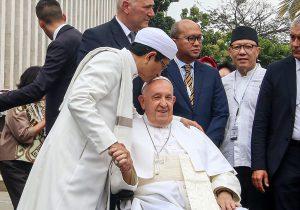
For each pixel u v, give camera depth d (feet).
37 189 15.20
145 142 16.81
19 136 22.79
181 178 16.61
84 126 14.83
